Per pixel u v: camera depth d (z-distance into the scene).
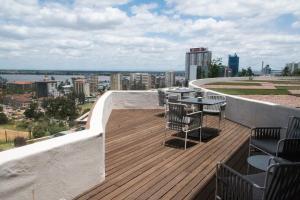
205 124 6.66
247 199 1.90
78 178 2.71
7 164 1.93
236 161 3.93
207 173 3.45
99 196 2.75
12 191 1.98
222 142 4.98
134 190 2.92
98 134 2.96
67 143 2.51
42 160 2.24
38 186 2.22
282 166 1.77
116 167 3.61
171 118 4.62
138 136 5.31
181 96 7.31
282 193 1.86
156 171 3.50
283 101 13.93
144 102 8.80
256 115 5.99
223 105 6.02
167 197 2.78
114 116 7.50
